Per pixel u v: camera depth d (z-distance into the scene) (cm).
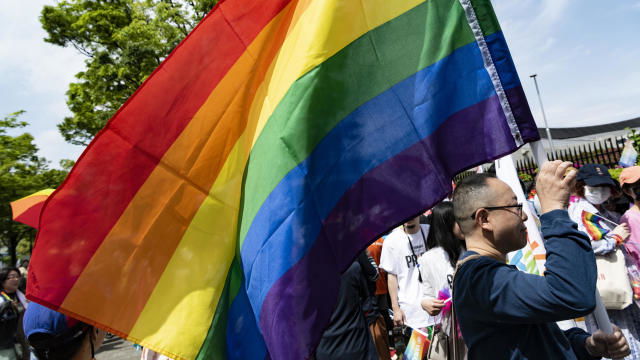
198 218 240
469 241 212
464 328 202
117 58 1719
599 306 195
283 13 245
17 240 2683
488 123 213
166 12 1688
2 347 554
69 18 1738
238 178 245
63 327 231
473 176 214
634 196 468
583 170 470
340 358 395
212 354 231
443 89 221
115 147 233
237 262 242
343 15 227
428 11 227
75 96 1838
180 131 239
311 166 218
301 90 222
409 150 221
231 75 242
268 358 228
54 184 1927
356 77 226
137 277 231
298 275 207
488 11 220
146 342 227
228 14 240
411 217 215
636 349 425
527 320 176
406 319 489
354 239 216
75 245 227
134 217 234
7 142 1695
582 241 175
